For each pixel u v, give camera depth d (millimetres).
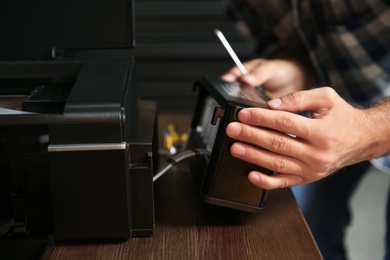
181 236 638
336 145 631
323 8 1152
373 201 1845
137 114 762
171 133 1299
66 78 735
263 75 1070
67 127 574
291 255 597
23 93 717
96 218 606
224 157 632
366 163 1270
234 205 661
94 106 578
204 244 619
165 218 687
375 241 1675
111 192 597
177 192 772
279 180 641
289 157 628
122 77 677
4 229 608
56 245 619
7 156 645
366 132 675
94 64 733
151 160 609
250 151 615
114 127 578
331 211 1373
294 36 1257
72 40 737
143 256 591
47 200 625
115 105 582
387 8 1087
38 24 729
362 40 1132
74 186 592
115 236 617
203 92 933
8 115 572
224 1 1400
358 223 1748
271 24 1282
